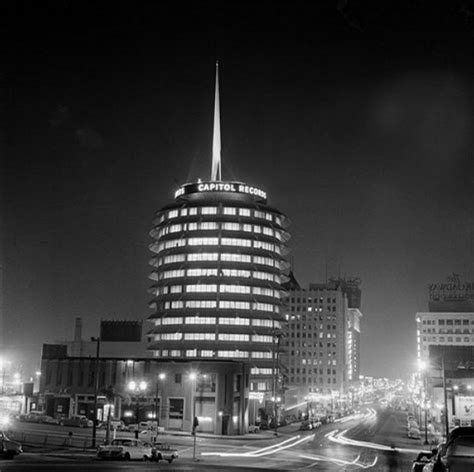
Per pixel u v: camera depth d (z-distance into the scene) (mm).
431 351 185125
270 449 85438
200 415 116188
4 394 145125
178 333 151750
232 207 158875
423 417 174500
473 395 128000
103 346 191250
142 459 61531
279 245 163500
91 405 126688
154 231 167375
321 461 69188
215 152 182625
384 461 69250
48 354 145000
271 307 156750
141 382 112438
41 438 81625
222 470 47688
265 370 154625
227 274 153625
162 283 156750
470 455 13875
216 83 187875
